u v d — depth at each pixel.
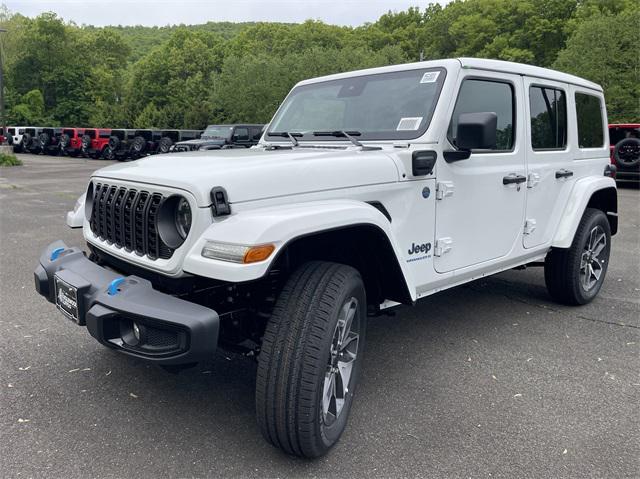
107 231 3.08
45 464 2.59
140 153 25.84
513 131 4.03
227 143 19.19
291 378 2.40
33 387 3.37
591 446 2.81
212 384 3.45
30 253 6.99
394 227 3.13
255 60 42.84
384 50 42.06
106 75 76.12
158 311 2.36
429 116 3.36
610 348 4.09
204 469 2.58
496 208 3.87
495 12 55.47
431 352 4.00
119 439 2.82
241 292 2.84
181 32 85.50
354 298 2.72
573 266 4.77
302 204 2.66
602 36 29.67
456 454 2.72
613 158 14.96
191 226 2.46
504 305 5.11
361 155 3.07
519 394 3.36
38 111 67.88
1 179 17.53
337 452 2.73
